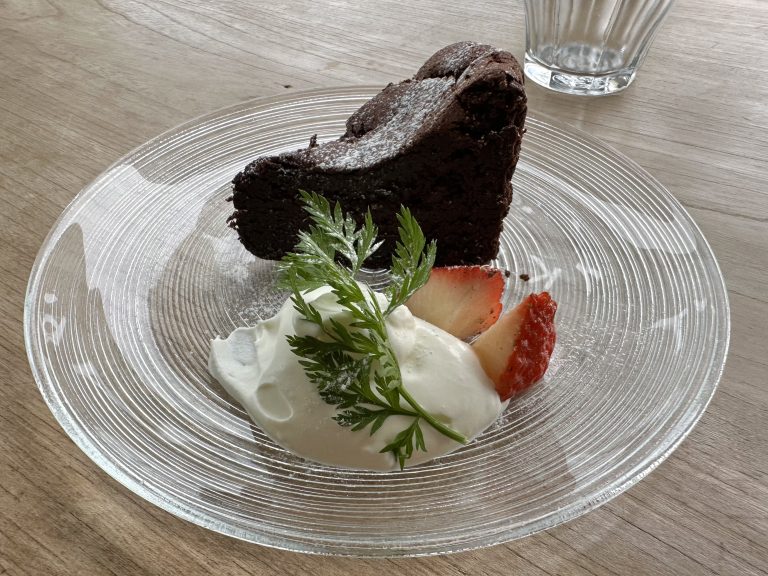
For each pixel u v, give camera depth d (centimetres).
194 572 15
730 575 15
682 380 18
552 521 15
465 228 22
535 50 30
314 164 21
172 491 16
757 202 25
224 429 17
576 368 19
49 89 29
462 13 34
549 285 22
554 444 17
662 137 27
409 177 21
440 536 15
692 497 17
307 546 15
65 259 21
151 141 25
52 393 17
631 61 30
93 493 17
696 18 34
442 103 21
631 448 17
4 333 20
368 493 16
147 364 19
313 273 17
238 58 31
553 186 24
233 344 19
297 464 17
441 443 17
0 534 16
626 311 21
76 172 25
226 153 25
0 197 24
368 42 32
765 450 18
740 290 22
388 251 23
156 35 32
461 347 18
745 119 28
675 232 22
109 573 15
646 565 15
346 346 17
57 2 35
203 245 22
